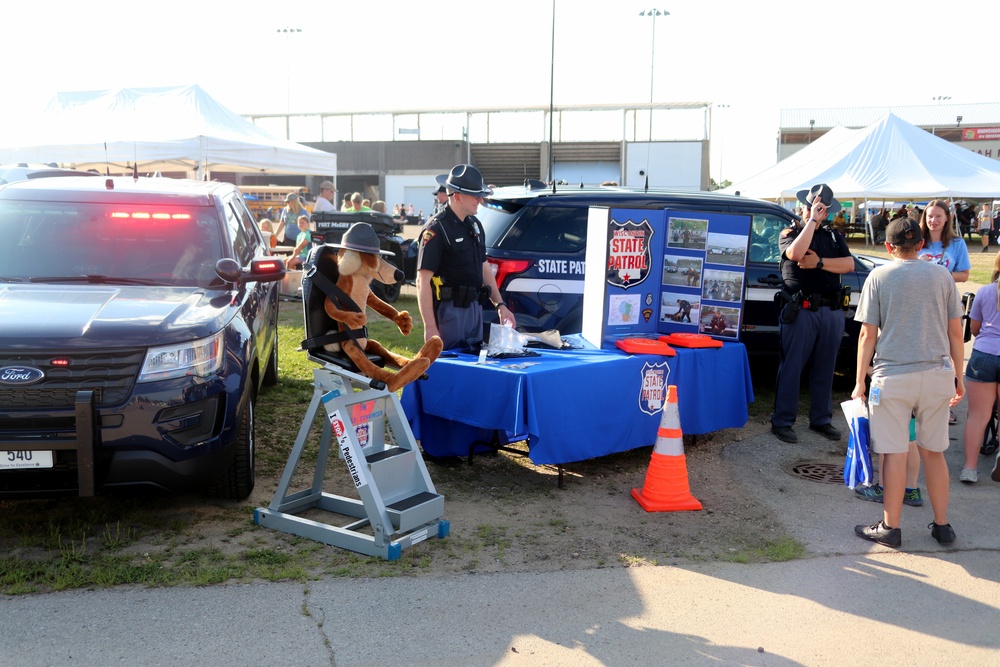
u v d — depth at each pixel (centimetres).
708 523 461
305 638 323
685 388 565
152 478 391
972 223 3350
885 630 342
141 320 403
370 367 405
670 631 337
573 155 4425
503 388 473
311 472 525
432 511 420
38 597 348
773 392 776
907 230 422
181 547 405
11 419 369
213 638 321
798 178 1792
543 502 489
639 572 393
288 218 1531
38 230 496
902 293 420
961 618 353
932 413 422
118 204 524
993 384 522
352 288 406
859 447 446
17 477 376
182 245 509
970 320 540
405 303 1296
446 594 364
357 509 451
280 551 404
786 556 413
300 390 720
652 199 712
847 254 609
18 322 387
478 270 529
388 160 4394
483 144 4469
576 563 402
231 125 1373
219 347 423
